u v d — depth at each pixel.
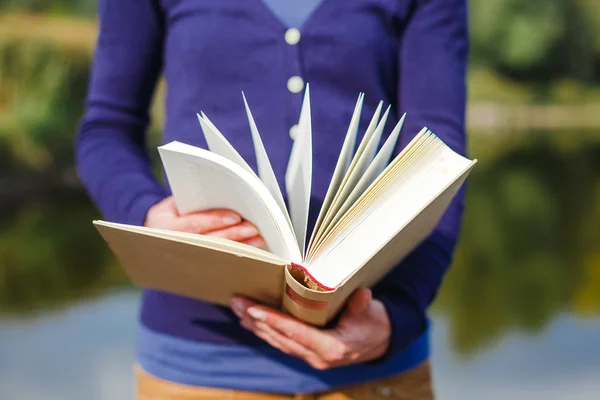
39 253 5.43
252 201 0.88
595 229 7.11
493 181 10.71
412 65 1.10
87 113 1.17
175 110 1.10
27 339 3.69
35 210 6.87
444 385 3.21
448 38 1.11
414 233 0.92
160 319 1.08
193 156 0.87
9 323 3.94
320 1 1.06
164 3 1.12
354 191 0.87
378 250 0.83
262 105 1.05
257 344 1.02
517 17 18.28
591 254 6.02
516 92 18.38
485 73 18.67
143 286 1.07
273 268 0.85
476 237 6.74
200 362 1.04
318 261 0.86
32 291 4.52
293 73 1.05
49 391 3.01
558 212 8.16
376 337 0.95
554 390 3.15
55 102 7.39
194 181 0.92
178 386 1.05
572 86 18.81
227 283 0.94
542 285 5.08
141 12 1.14
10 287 4.60
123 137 1.13
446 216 1.08
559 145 15.12
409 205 0.86
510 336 3.95
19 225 6.36
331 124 1.05
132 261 1.00
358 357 0.94
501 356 3.61
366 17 1.07
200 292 1.00
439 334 3.96
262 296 0.95
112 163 1.09
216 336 1.03
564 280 5.21
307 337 0.92
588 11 18.75
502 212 8.11
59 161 7.46
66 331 3.82
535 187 10.18
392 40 1.10
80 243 5.76
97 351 3.52
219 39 1.06
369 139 0.90
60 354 3.48
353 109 1.07
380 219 0.86
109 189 1.06
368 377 1.04
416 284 1.02
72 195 7.39
